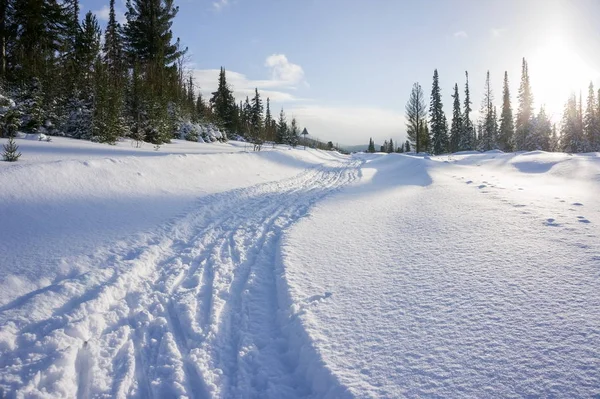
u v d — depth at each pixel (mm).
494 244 4496
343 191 10898
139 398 2691
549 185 8680
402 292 3699
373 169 18375
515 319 2896
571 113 42438
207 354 3164
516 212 5758
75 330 3328
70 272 4371
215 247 5738
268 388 2754
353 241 5551
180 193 8805
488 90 46406
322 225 6664
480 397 2229
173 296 4156
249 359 3094
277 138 48562
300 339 3174
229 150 18453
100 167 8016
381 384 2480
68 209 6152
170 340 3354
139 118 17562
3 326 3223
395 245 5109
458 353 2652
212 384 2789
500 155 16531
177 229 6402
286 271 4551
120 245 5336
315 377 2736
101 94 14430
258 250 5699
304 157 21391
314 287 4066
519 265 3795
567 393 2115
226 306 3979
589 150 41469
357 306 3557
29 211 5680
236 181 11594
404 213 6840
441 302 3377
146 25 27938
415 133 41844
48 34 21156
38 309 3537
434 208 6852
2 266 4195
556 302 3018
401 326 3115
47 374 2775
